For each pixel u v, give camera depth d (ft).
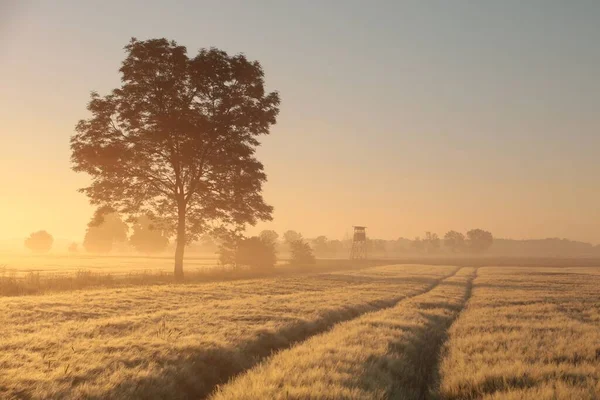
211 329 40.88
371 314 59.47
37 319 44.98
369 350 34.76
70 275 106.73
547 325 51.13
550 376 28.58
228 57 128.06
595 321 57.82
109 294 71.56
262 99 134.51
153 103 121.90
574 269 285.84
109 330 39.42
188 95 126.82
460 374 28.99
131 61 120.88
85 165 119.75
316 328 48.39
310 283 114.52
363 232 432.66
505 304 77.25
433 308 70.79
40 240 600.39
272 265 189.37
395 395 25.67
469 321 55.62
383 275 172.86
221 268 161.79
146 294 72.84
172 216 137.59
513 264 410.93
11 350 30.68
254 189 136.46
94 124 121.19
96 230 586.45
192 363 29.81
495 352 36.17
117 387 24.18
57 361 28.12
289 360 31.35
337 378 26.58
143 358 29.66
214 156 126.21
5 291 74.38
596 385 26.18
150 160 126.93
